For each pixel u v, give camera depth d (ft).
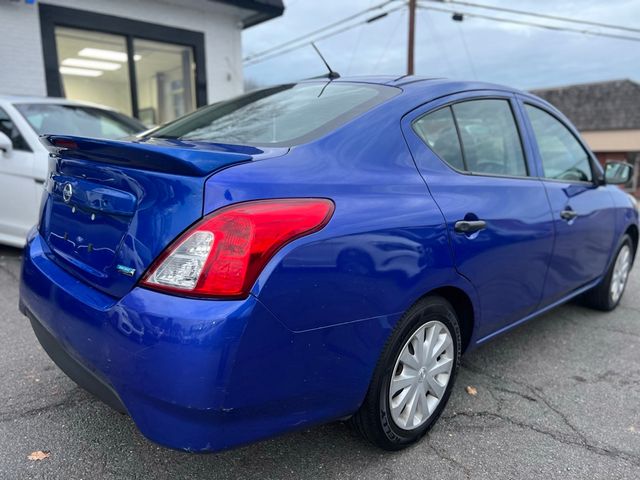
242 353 5.17
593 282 12.64
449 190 7.65
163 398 5.17
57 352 6.56
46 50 26.13
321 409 6.14
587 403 9.12
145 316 5.23
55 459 6.99
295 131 7.10
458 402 8.98
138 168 5.74
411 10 60.23
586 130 98.63
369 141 7.00
